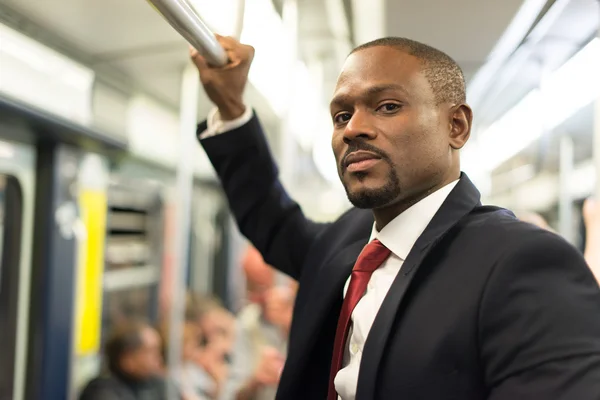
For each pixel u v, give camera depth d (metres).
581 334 0.58
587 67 1.76
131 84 2.58
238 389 2.75
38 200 2.14
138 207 3.13
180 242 2.84
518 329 0.61
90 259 2.48
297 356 0.86
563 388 0.56
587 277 0.63
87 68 2.17
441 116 0.74
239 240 4.62
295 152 4.02
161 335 2.79
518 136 2.69
